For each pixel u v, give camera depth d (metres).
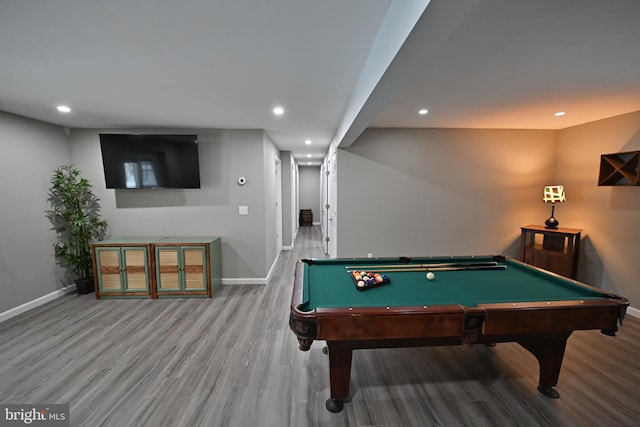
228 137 3.71
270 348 2.31
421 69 1.95
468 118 3.31
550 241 3.76
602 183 3.13
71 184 3.35
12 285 2.90
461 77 2.09
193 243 3.32
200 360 2.14
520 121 3.43
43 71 1.92
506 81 2.17
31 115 2.99
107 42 1.56
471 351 2.26
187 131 3.70
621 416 1.59
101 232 3.69
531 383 1.88
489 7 1.25
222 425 1.55
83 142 3.59
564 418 1.58
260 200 3.80
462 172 3.95
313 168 9.91
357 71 1.97
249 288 3.73
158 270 3.34
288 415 1.62
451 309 1.46
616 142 3.12
